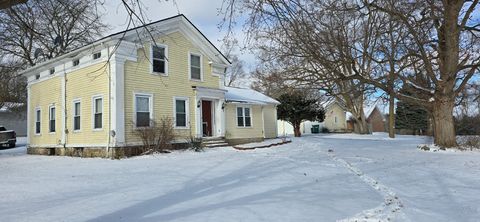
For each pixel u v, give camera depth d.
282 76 18.69
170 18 18.06
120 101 15.80
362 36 17.78
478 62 16.02
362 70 15.60
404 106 30.73
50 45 24.53
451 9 15.01
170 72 18.27
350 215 5.67
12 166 13.21
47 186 8.45
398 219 5.48
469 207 6.25
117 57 15.75
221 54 20.91
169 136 17.19
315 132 43.53
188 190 7.81
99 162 13.88
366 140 25.89
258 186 8.15
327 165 11.98
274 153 16.59
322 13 11.34
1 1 4.18
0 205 6.49
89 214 5.80
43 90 20.61
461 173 10.02
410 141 24.20
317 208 6.08
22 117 36.38
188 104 19.03
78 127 17.81
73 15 10.16
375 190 7.71
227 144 20.81
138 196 7.20
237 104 22.84
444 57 16.30
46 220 5.46
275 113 27.36
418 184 8.42
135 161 13.85
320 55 13.63
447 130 17.17
